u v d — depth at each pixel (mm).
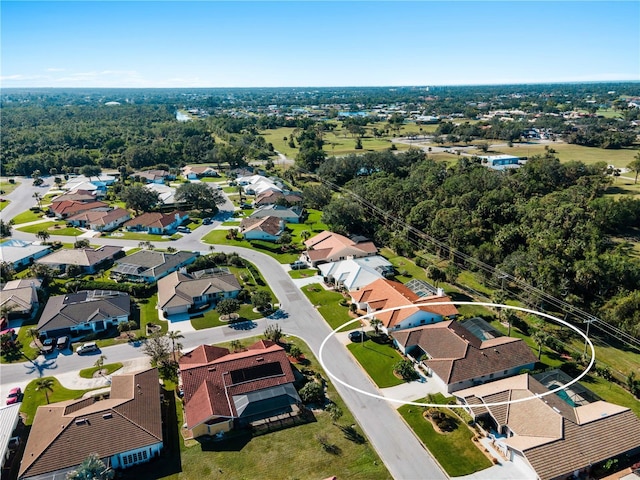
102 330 74500
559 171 143750
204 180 192625
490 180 131125
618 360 66312
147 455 48406
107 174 197625
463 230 102625
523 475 45938
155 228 124625
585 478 45219
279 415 54312
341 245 104562
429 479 45750
